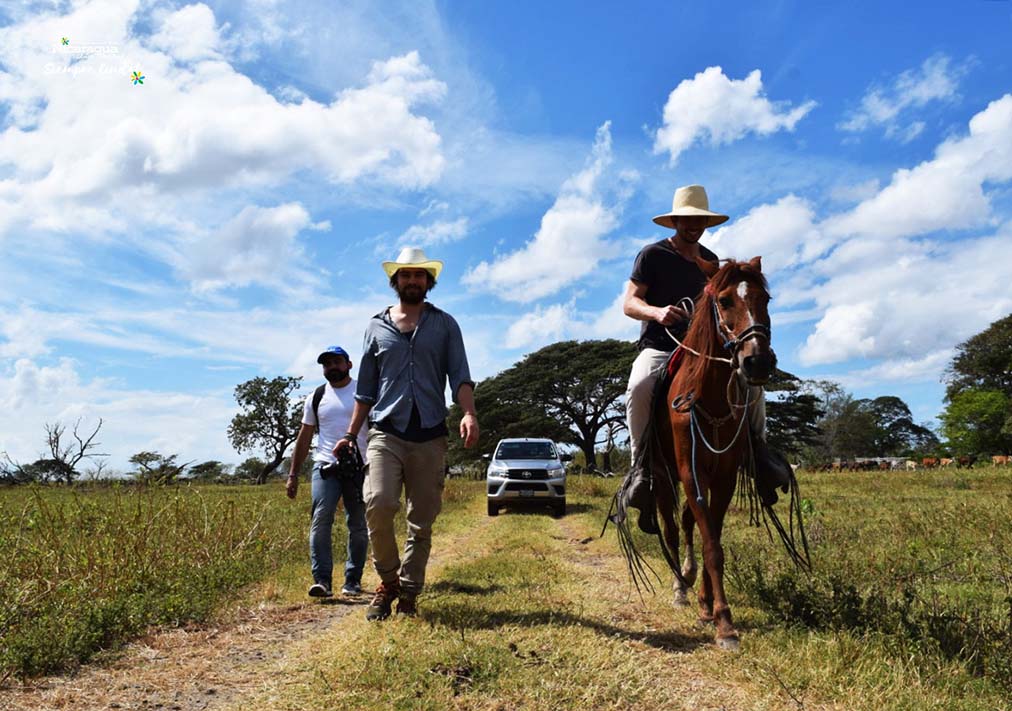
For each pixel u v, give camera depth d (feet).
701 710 11.37
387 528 17.16
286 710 11.49
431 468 17.42
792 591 17.10
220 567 22.67
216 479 101.14
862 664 12.68
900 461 126.93
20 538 20.95
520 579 21.89
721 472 16.03
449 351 17.92
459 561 27.04
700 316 15.79
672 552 18.54
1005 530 27.81
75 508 25.32
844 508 41.34
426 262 17.67
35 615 16.19
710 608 16.33
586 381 167.94
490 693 11.82
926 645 13.38
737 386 15.15
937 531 28.60
